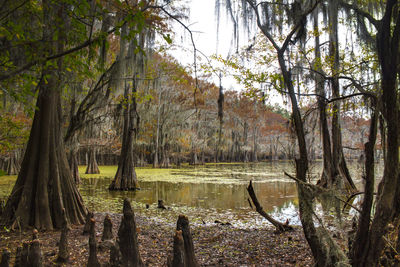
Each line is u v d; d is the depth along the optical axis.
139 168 38.69
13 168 26.77
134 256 3.88
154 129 38.28
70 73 6.82
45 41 3.59
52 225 7.76
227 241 6.86
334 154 14.45
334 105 7.48
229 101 43.66
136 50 3.42
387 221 3.23
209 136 50.78
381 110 3.64
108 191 17.19
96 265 4.11
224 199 14.12
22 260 3.82
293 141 4.91
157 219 9.73
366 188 3.42
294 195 15.02
